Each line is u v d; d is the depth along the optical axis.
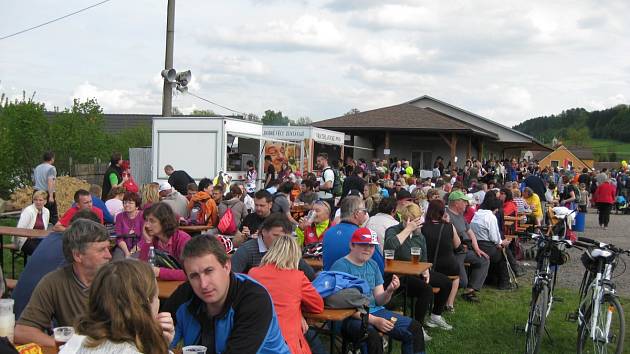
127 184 12.13
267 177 16.44
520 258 11.45
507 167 29.89
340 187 14.66
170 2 15.44
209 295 2.78
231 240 7.00
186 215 9.19
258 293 2.89
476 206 12.05
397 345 6.00
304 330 3.97
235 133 14.86
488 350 6.02
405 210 6.49
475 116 38.69
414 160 34.00
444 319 6.97
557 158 71.75
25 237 6.88
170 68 15.55
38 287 3.39
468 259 8.09
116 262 2.26
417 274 5.67
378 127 30.52
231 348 2.74
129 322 2.13
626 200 27.12
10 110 17.62
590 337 5.29
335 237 5.41
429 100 39.50
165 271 4.60
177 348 3.15
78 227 3.38
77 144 18.31
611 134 130.12
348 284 4.44
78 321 2.20
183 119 14.45
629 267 11.89
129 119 42.00
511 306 7.83
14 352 2.35
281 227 4.76
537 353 5.47
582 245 5.60
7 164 16.47
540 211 12.60
